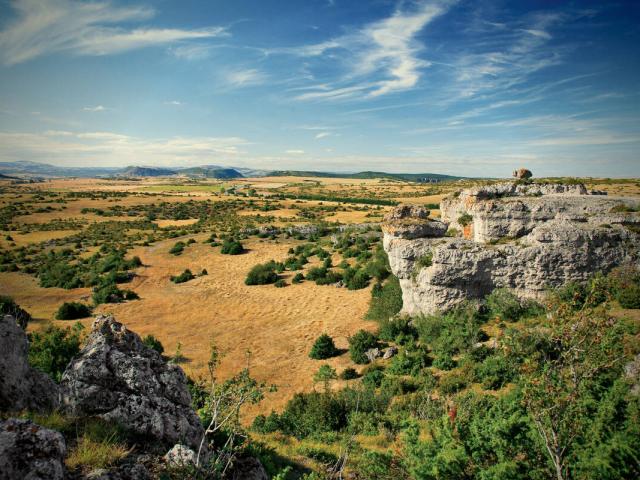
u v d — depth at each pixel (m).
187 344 38.28
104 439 7.82
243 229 92.94
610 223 29.00
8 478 5.80
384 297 40.22
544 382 9.93
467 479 10.87
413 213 35.59
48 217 122.00
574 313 10.27
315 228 92.88
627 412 10.98
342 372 29.00
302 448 15.68
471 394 19.47
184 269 66.62
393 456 13.17
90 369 9.24
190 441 9.45
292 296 51.12
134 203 148.88
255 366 32.34
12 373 8.38
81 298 55.97
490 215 30.75
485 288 29.88
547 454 10.53
